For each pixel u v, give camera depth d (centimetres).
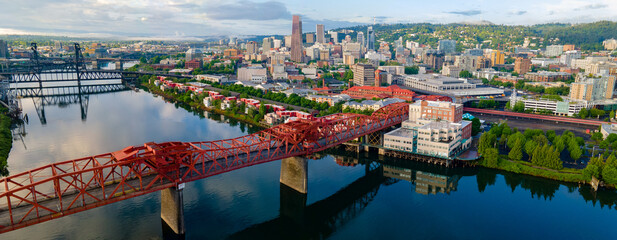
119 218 16388
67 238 14725
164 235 15175
